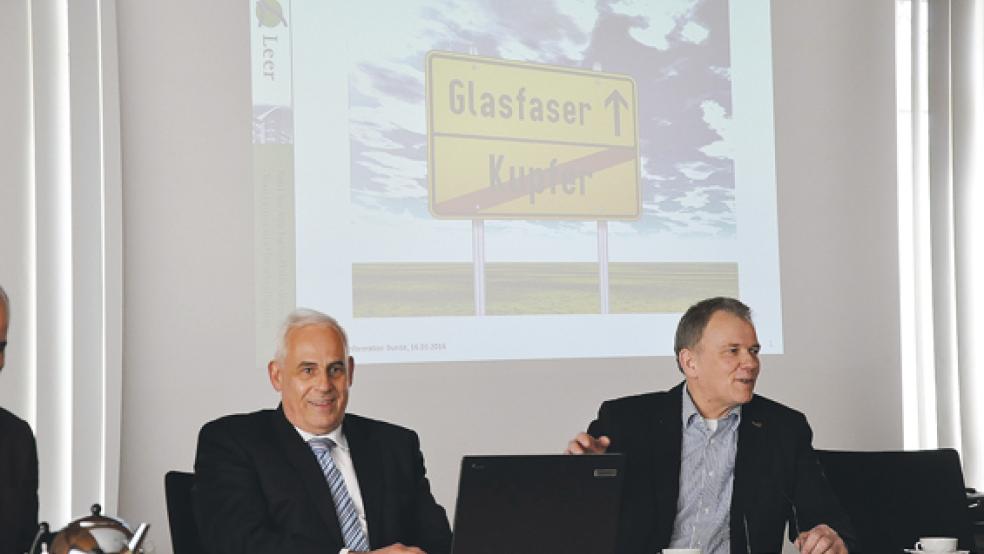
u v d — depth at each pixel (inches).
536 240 200.1
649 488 124.4
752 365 123.3
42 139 167.6
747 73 216.7
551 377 199.0
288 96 185.8
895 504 135.4
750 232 214.2
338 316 187.0
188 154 179.3
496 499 90.7
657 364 205.9
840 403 219.9
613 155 205.9
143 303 175.6
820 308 219.8
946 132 226.7
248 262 182.1
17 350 164.6
